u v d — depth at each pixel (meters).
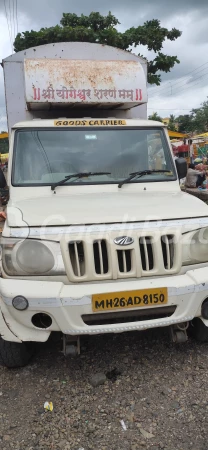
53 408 2.98
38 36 11.28
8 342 3.31
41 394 3.16
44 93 4.80
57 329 3.01
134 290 2.98
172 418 2.81
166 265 3.15
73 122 4.44
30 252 3.02
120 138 4.43
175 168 4.46
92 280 3.01
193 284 3.08
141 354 3.66
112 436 2.67
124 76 4.99
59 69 4.88
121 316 3.03
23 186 4.06
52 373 3.44
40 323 3.11
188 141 22.16
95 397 3.09
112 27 12.16
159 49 12.70
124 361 3.56
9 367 3.51
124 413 2.89
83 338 3.98
